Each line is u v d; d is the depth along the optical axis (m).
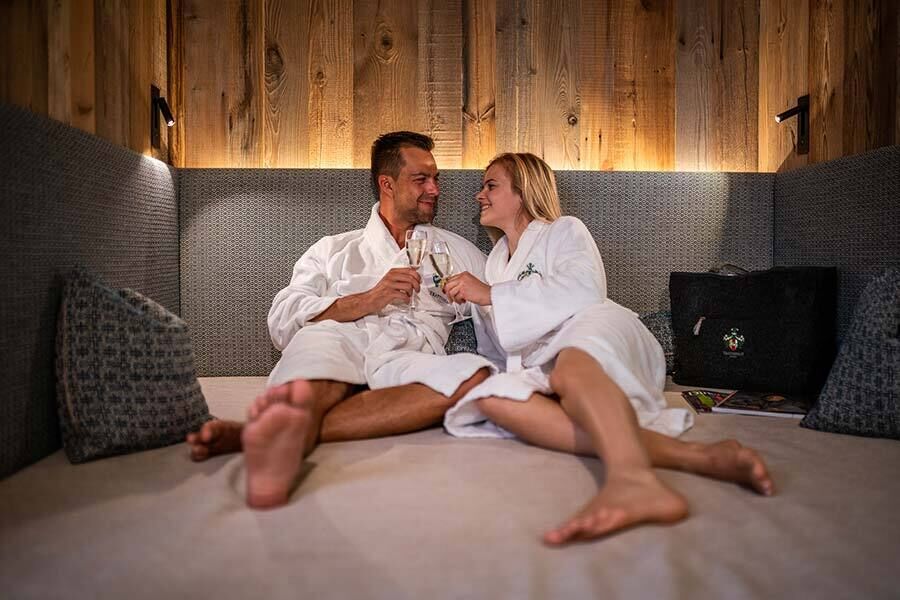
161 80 2.37
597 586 0.86
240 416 1.82
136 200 2.04
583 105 2.56
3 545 1.00
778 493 1.20
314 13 2.50
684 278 2.21
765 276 2.09
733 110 2.58
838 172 2.13
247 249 2.44
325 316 1.91
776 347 2.04
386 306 1.98
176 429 1.52
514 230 2.05
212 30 2.49
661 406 1.62
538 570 0.91
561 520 1.08
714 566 0.92
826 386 1.66
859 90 2.11
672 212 2.50
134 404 1.48
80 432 1.44
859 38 2.11
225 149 2.51
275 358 2.45
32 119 1.47
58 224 1.57
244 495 1.20
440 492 1.21
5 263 1.36
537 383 1.53
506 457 1.41
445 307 2.08
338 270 2.08
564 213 2.47
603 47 2.55
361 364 1.77
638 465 1.12
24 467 1.41
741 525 1.05
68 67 1.74
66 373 1.47
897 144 1.91
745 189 2.51
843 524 1.06
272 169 2.43
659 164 2.57
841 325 2.12
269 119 2.51
